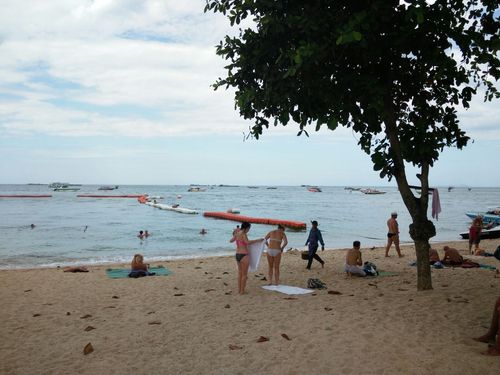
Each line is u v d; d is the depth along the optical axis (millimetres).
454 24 9148
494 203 95750
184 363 6117
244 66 8883
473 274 12609
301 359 6125
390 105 9648
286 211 62969
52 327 8008
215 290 11336
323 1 8211
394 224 17625
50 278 13586
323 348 6527
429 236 10227
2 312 9180
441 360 5855
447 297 9484
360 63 9203
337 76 8836
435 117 10328
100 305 9781
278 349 6562
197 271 14930
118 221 41812
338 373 5605
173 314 8859
